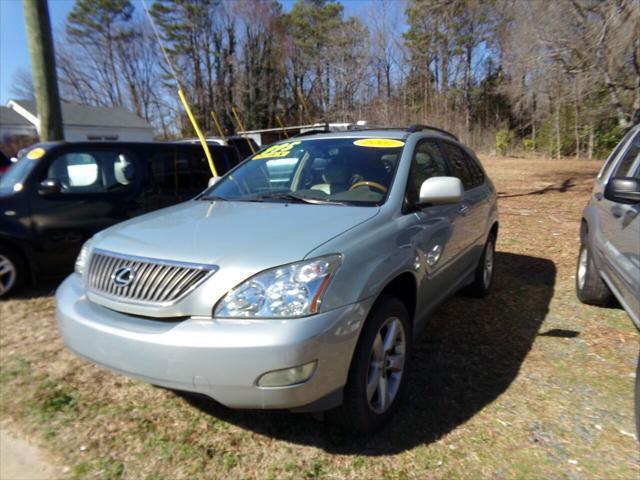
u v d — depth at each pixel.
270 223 2.79
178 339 2.25
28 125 30.50
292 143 4.11
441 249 3.43
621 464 2.46
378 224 2.84
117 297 2.51
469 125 34.50
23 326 4.36
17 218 4.98
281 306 2.23
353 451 2.59
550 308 4.57
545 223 8.56
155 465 2.50
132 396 3.15
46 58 6.75
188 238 2.64
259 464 2.50
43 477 2.44
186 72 46.94
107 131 32.69
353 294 2.39
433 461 2.50
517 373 3.37
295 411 2.33
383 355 2.71
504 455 2.54
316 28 42.88
